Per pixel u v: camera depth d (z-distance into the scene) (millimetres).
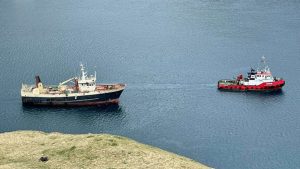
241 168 181125
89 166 110000
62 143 125125
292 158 190250
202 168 113938
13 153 121562
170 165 111500
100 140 123875
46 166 110750
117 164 110812
